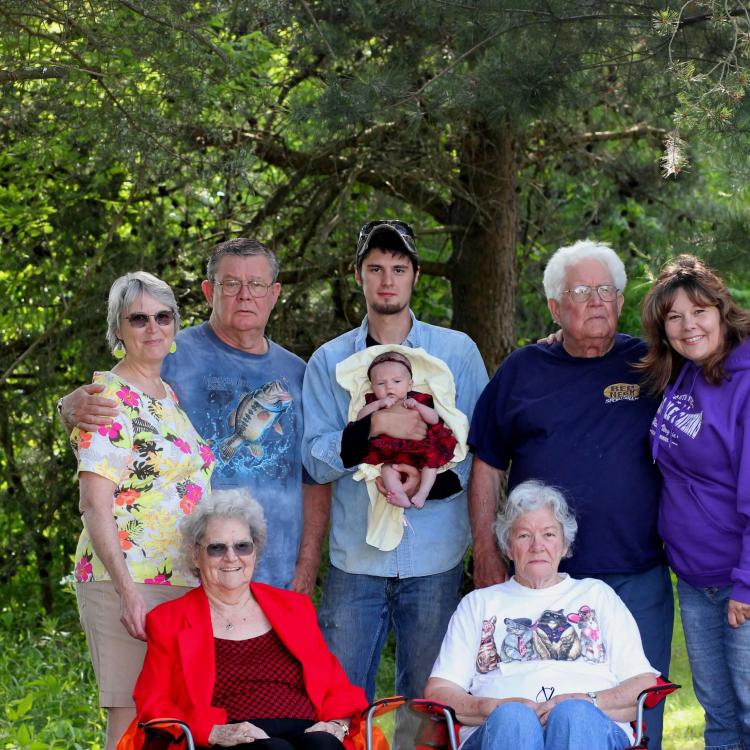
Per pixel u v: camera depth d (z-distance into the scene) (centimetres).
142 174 682
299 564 475
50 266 877
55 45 615
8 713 548
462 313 892
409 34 670
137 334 414
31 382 907
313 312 893
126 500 405
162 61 596
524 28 599
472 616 417
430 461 446
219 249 456
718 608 423
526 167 927
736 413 409
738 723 429
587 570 438
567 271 442
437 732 396
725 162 646
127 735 372
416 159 821
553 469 441
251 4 655
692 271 419
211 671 381
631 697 389
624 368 446
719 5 509
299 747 370
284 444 456
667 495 430
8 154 780
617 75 681
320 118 628
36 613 888
